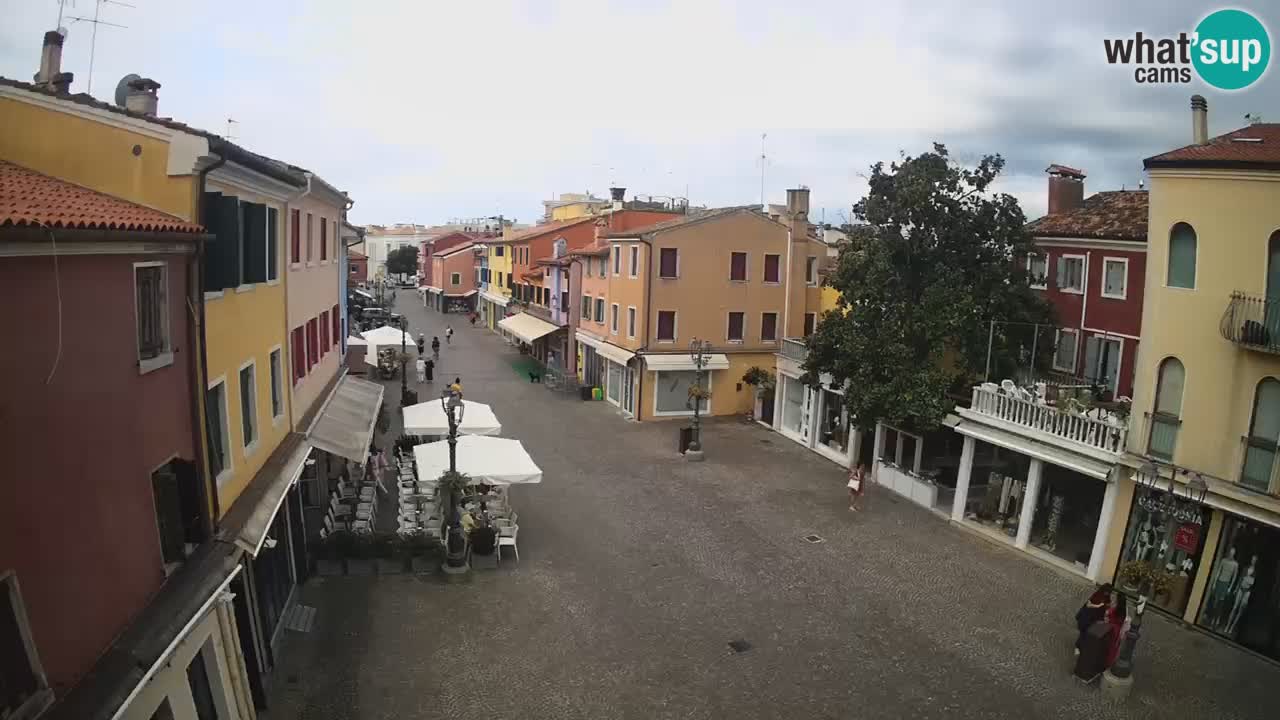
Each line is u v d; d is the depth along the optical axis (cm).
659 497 2366
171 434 931
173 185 999
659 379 3491
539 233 5703
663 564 1847
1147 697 1330
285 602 1506
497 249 6944
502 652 1412
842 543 2022
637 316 3484
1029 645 1504
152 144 992
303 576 1689
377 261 14700
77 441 707
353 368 3778
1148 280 1675
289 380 1655
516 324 5253
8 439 601
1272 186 1447
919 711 1272
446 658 1382
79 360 713
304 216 1852
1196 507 1563
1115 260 2452
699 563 1858
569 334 4431
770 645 1473
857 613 1619
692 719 1232
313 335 2023
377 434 3059
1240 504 1493
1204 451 1575
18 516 613
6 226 580
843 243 2711
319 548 1731
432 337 6238
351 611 1553
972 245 2406
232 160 1104
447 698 1259
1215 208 1534
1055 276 2683
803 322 3747
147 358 868
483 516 1894
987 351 2325
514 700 1263
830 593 1712
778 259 3634
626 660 1402
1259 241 1474
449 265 8650
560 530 2055
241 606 1172
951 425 2214
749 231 3559
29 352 631
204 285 1042
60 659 670
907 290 2445
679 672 1367
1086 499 1892
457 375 4512
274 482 1360
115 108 983
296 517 1662
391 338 4128
